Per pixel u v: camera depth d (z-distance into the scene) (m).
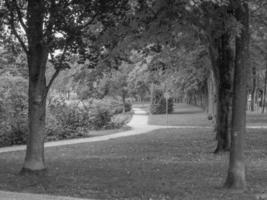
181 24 11.07
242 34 9.72
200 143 21.53
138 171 12.97
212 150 18.50
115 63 15.28
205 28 11.02
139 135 27.56
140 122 41.62
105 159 16.08
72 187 10.52
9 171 13.25
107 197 9.36
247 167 13.42
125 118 36.88
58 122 25.94
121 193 9.72
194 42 17.27
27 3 11.64
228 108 17.23
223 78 17.23
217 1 8.55
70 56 12.08
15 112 23.06
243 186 9.95
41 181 11.33
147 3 9.24
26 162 12.55
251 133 26.84
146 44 14.94
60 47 11.15
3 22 11.80
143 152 18.27
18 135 23.17
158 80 38.12
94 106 32.22
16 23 12.52
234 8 9.64
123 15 11.17
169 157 16.41
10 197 9.38
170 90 43.03
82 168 13.70
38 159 12.52
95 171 13.04
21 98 23.38
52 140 25.23
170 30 11.78
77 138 26.45
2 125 22.47
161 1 9.58
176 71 30.11
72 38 11.07
